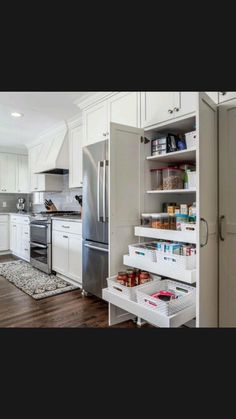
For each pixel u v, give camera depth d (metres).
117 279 2.10
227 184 1.76
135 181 2.26
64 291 3.03
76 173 3.71
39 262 3.89
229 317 1.78
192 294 1.75
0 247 5.14
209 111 1.66
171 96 2.08
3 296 2.88
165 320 1.61
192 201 2.48
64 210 4.61
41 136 4.61
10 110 3.35
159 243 2.09
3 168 5.39
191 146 2.04
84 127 3.12
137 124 2.38
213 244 1.74
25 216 4.51
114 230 2.16
